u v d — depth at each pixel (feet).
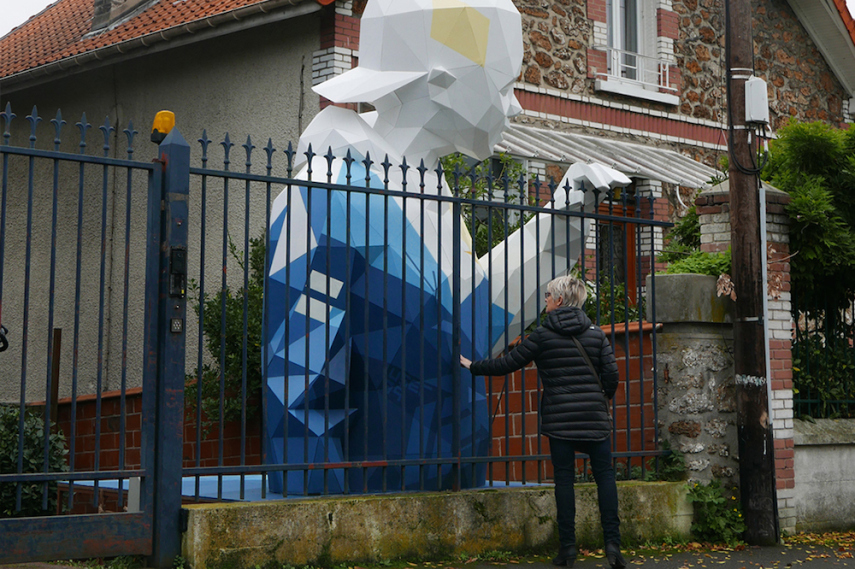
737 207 22.33
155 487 16.12
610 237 21.29
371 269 19.26
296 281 19.10
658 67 48.08
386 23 20.36
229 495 19.85
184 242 16.61
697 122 49.08
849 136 26.18
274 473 19.97
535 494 19.71
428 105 20.03
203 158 16.83
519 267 20.95
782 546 21.67
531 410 26.35
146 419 16.20
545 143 40.09
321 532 17.04
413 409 19.52
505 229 20.04
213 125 40.42
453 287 19.43
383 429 18.29
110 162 16.11
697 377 22.40
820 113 53.67
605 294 31.94
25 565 16.52
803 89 53.01
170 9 42.91
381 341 19.34
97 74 45.73
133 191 43.83
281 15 35.65
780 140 27.55
